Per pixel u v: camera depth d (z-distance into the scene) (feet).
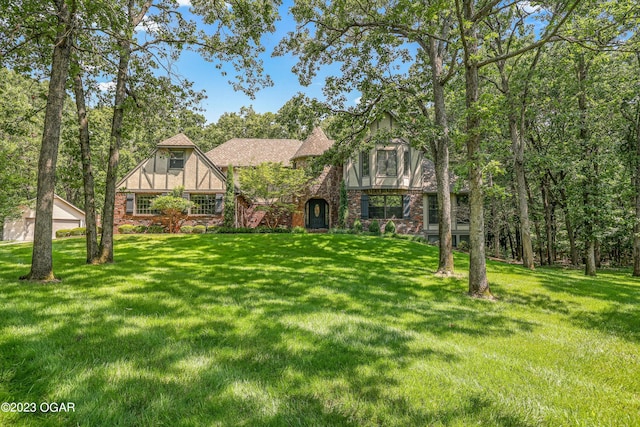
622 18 25.52
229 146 91.04
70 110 61.36
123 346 12.35
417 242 60.59
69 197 107.45
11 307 16.28
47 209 23.84
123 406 8.63
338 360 12.05
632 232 47.98
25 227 86.43
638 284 36.47
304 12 36.78
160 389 9.50
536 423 8.72
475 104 24.64
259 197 74.69
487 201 72.18
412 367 11.72
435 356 12.87
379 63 39.70
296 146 92.43
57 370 10.32
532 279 33.35
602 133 50.21
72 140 35.27
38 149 79.46
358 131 41.86
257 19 34.78
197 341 13.28
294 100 40.11
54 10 24.00
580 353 13.94
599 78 45.01
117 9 23.88
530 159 50.16
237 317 16.44
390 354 12.84
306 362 11.78
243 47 36.83
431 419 8.60
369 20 36.68
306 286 25.17
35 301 17.67
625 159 47.09
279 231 67.67
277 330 14.85
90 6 22.43
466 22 24.04
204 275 27.81
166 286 22.76
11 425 7.70
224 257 39.78
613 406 9.71
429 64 42.86
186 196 72.74
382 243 53.47
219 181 74.02
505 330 16.87
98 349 11.99
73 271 27.71
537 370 12.02
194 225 72.33
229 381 10.12
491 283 30.37
